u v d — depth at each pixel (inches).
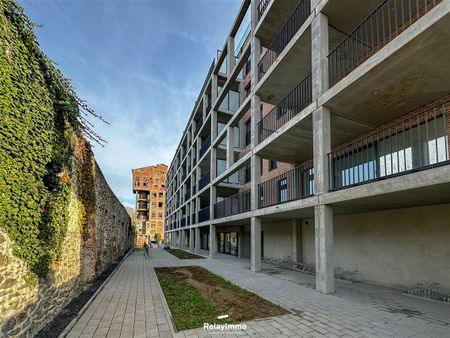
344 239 361.4
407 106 278.1
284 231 519.8
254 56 481.4
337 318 186.5
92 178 300.0
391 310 204.1
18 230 142.3
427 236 262.4
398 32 298.0
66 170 210.2
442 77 228.7
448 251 244.1
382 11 266.8
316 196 276.2
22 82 148.5
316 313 197.5
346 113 294.5
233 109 780.0
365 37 326.3
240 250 707.4
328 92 268.7
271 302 228.7
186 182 1157.1
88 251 299.1
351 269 346.3
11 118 138.6
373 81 236.7
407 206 276.7
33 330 156.2
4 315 127.9
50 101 178.9
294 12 398.9
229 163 604.1
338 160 376.8
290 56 360.5
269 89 446.3
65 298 214.5
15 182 141.2
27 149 152.1
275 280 338.0
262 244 607.2
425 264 261.6
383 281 302.7
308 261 450.3
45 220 173.6
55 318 186.9
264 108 599.5
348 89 248.8
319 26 293.9
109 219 480.4
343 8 289.4
